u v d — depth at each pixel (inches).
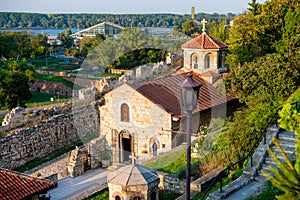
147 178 709.3
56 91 2506.2
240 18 1360.7
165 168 871.7
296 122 654.5
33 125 1323.8
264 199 545.0
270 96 946.1
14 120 1357.0
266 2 1386.6
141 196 711.7
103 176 1050.7
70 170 1065.5
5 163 1184.8
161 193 826.8
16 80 1859.0
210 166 812.6
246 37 1296.8
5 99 1843.0
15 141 1218.6
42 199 801.6
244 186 623.2
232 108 1056.2
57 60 3895.2
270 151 270.7
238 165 762.8
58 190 976.9
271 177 251.4
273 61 1041.5
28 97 1947.6
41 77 2719.0
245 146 780.6
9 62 2544.3
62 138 1395.2
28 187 690.8
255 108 829.2
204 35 1160.2
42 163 1250.0
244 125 796.0
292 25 1270.9
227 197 591.5
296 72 1007.0
